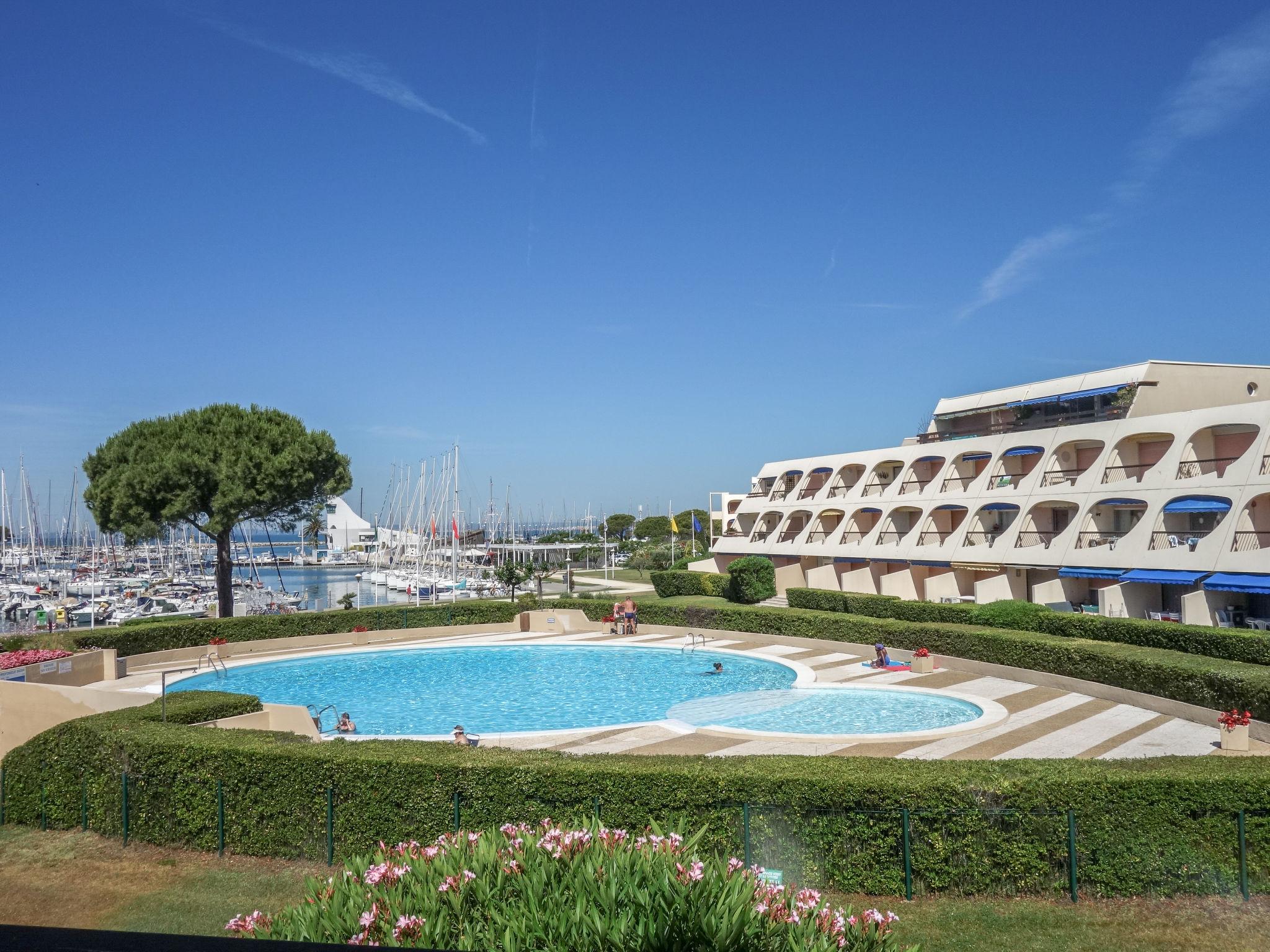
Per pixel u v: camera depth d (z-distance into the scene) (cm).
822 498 7262
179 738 2302
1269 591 3869
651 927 793
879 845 1781
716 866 954
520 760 2044
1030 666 3741
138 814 2253
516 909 861
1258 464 4225
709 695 3928
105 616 7775
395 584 11725
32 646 4578
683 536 17288
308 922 858
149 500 5672
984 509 5775
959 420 6925
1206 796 1747
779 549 7331
